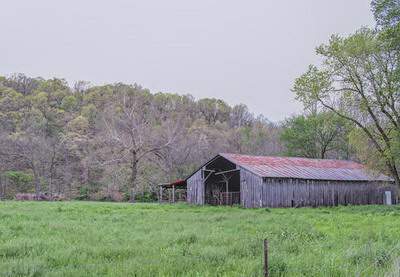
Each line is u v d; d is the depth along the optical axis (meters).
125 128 72.88
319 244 13.07
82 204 44.22
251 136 92.94
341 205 47.00
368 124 41.94
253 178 44.25
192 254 10.98
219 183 52.94
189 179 53.66
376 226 20.05
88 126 96.94
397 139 37.69
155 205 45.91
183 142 82.31
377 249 11.12
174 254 10.96
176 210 36.25
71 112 106.81
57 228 17.88
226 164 50.81
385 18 36.19
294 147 74.25
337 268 8.97
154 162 78.81
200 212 32.94
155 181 75.06
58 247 12.23
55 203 45.53
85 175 81.06
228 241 13.78
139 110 81.81
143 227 18.89
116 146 77.06
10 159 80.62
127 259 10.38
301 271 8.87
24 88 124.94
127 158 75.50
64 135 87.50
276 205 43.84
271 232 16.50
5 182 80.62
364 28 38.78
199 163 82.25
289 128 74.81
